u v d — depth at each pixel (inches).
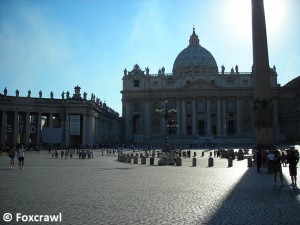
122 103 6540.4
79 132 4128.9
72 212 550.9
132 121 6481.3
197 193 738.2
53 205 604.1
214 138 5374.0
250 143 5108.3
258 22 1571.1
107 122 5718.5
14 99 3841.0
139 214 539.2
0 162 1854.1
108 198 674.8
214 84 6294.3
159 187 828.0
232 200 658.2
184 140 5280.5
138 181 951.6
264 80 1574.8
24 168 1432.1
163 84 6491.1
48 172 1235.2
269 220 505.4
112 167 1517.0
